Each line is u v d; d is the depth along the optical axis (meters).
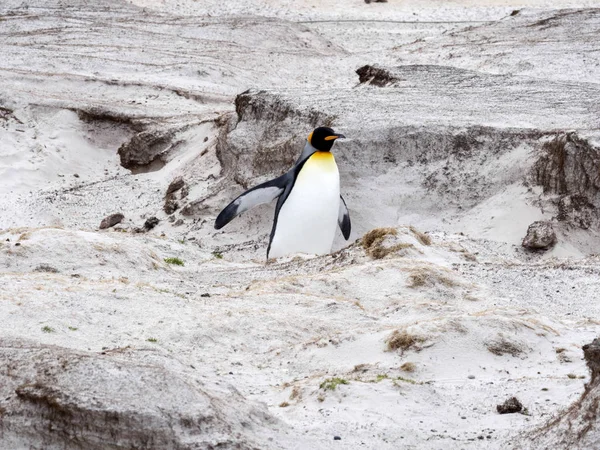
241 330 9.71
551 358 8.75
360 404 7.33
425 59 35.69
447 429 6.86
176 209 22.73
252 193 16.27
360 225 19.58
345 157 20.34
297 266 13.47
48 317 9.49
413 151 20.42
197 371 8.00
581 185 18.41
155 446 5.53
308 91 24.33
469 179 19.84
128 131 29.38
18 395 5.82
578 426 6.01
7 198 25.28
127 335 9.33
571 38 36.12
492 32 38.66
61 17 44.06
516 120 21.09
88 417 5.60
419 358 8.66
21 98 30.33
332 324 9.94
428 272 11.59
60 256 12.28
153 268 12.71
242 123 23.61
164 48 39.47
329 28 46.94
